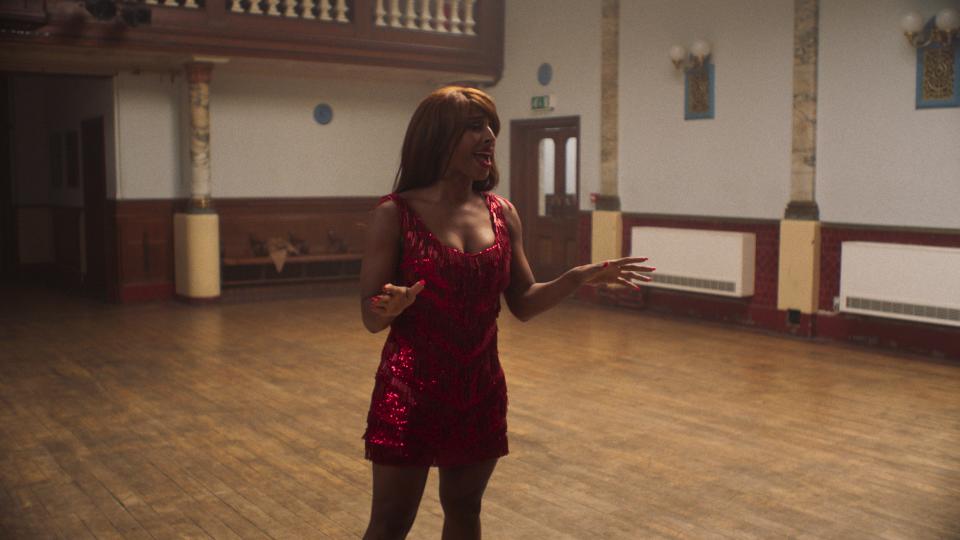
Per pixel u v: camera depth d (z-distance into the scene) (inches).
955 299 282.8
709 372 271.7
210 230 409.4
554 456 187.8
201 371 272.4
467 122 89.1
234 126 438.3
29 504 159.6
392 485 89.0
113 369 275.0
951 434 204.7
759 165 350.0
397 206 89.3
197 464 182.7
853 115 319.3
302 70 433.4
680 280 369.7
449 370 87.8
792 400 236.5
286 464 182.7
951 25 283.3
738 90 355.6
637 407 229.0
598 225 413.7
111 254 418.6
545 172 456.4
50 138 510.3
